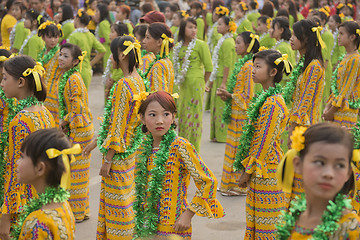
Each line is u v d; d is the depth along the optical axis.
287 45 8.66
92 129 6.20
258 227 4.86
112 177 4.91
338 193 2.58
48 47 7.59
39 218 2.88
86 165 6.15
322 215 2.54
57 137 2.98
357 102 6.86
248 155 4.91
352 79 6.79
